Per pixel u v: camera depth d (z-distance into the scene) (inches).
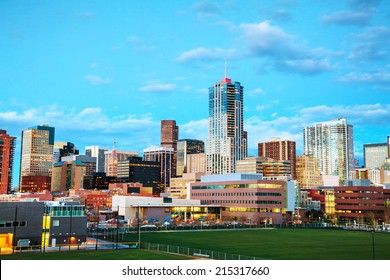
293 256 4601.4
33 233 4963.1
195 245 5654.5
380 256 4601.4
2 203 4867.1
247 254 4758.9
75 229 5295.3
